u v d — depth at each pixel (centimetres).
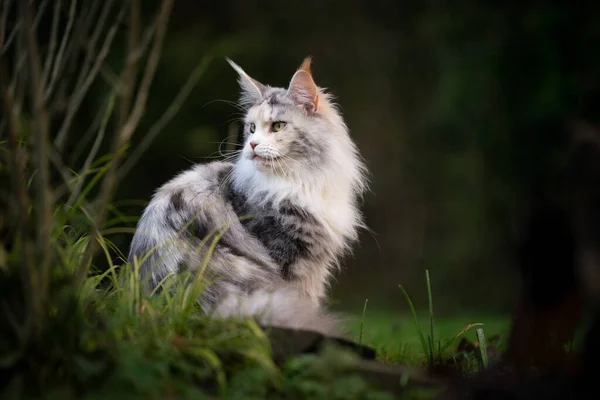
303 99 760
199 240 667
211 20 2002
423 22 2089
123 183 1666
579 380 432
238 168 740
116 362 430
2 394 421
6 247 484
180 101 511
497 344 685
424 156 2052
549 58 1728
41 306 433
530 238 461
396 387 486
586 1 1700
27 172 511
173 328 491
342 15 2162
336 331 538
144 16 1688
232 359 475
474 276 1866
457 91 1895
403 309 1770
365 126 2116
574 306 454
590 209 429
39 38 741
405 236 2044
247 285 650
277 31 2088
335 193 755
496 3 1928
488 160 1897
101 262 761
